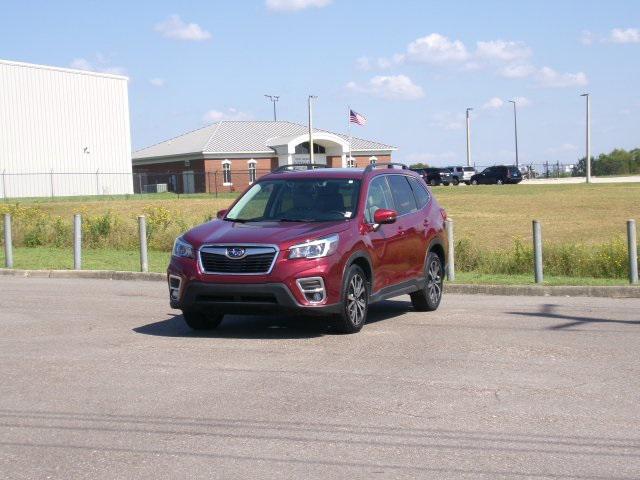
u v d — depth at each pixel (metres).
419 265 12.11
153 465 5.46
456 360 8.75
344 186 11.18
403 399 7.13
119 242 23.34
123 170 71.25
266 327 10.98
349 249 10.27
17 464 5.49
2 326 10.98
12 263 18.94
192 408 6.83
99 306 12.95
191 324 10.56
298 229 10.13
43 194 65.44
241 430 6.22
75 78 67.69
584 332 10.51
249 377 7.95
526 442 5.96
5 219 18.83
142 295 14.39
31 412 6.72
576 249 18.53
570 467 5.43
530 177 107.25
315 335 10.33
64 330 10.67
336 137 81.94
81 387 7.53
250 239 9.88
